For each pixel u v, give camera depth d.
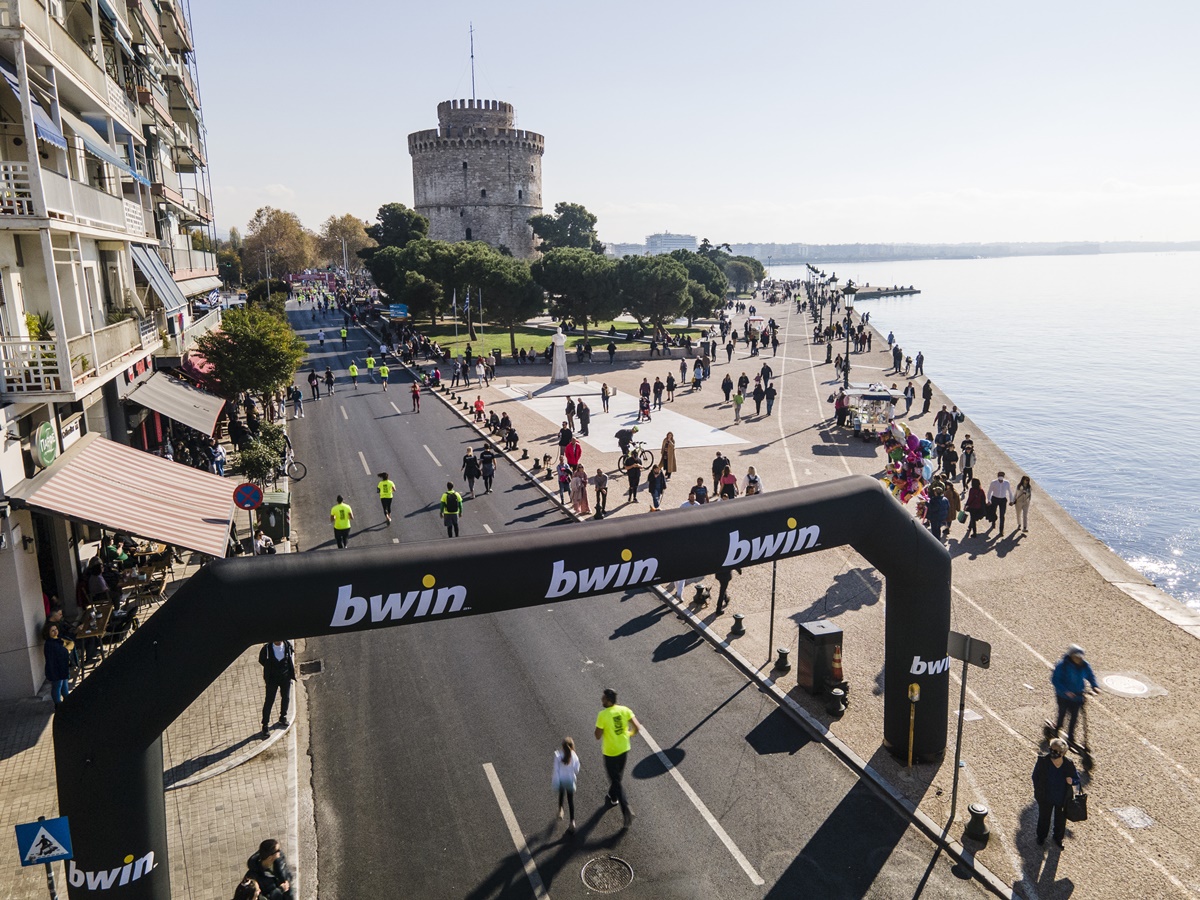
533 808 11.16
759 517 10.45
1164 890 9.47
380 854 10.27
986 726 12.99
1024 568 19.97
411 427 38.62
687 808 11.10
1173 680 14.41
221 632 8.20
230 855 10.21
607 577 9.61
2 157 16.97
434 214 121.62
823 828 10.70
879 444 33.72
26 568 14.32
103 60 20.88
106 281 23.94
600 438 35.62
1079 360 90.88
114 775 7.97
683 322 97.25
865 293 198.25
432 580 8.82
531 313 71.25
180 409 25.42
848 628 16.64
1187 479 43.16
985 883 9.65
